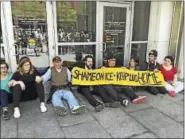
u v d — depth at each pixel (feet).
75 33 14.53
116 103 11.19
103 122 9.73
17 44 13.17
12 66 13.33
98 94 12.25
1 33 12.69
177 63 16.66
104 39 15.56
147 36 17.20
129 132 8.93
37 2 12.94
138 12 16.24
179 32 16.15
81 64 13.10
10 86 10.57
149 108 11.28
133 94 12.05
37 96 12.01
